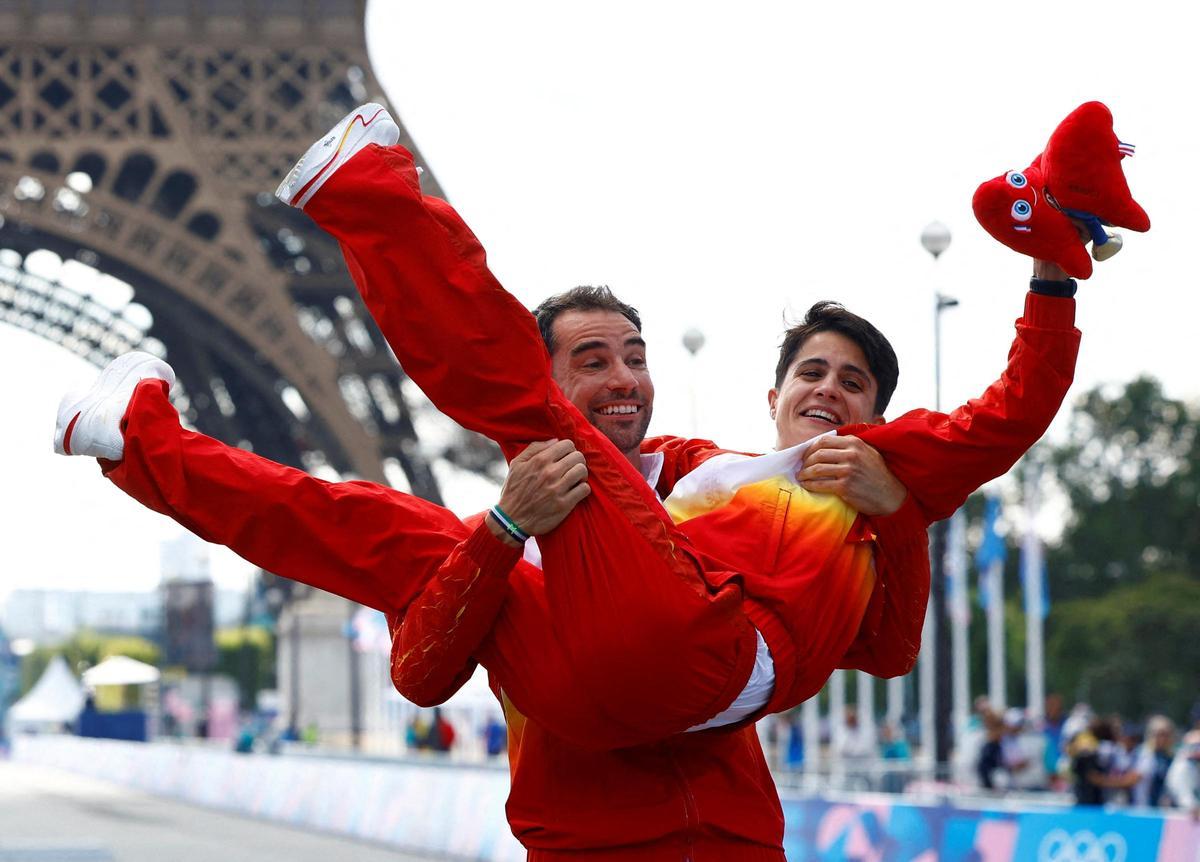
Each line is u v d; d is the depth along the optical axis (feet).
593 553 19.02
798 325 23.08
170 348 203.10
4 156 164.66
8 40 164.25
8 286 200.44
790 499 20.90
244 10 165.68
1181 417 337.93
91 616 540.52
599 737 19.61
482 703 133.80
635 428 21.95
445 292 19.29
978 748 92.07
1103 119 18.99
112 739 248.93
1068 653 274.36
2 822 117.70
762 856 20.80
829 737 156.76
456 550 19.51
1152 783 76.13
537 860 20.63
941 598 102.42
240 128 165.68
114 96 175.63
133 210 163.02
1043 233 19.29
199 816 125.59
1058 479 340.80
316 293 171.73
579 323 21.88
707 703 19.39
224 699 246.88
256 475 20.33
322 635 222.07
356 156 19.39
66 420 20.72
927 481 20.84
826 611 20.65
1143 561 325.62
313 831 107.45
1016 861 51.93
